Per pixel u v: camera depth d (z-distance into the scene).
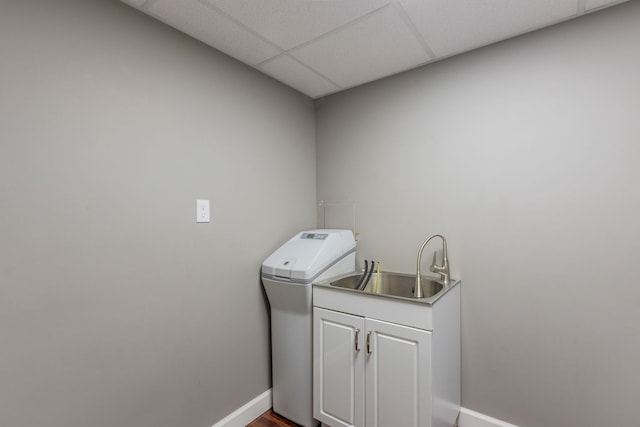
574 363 1.51
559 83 1.55
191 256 1.61
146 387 1.43
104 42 1.31
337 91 2.35
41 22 1.14
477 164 1.77
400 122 2.06
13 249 1.08
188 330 1.60
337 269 1.98
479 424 1.74
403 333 1.47
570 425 1.52
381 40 1.66
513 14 1.46
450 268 1.85
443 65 1.89
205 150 1.69
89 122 1.26
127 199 1.37
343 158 2.34
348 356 1.64
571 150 1.52
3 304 1.06
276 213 2.12
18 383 1.09
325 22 1.50
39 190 1.13
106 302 1.30
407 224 2.03
